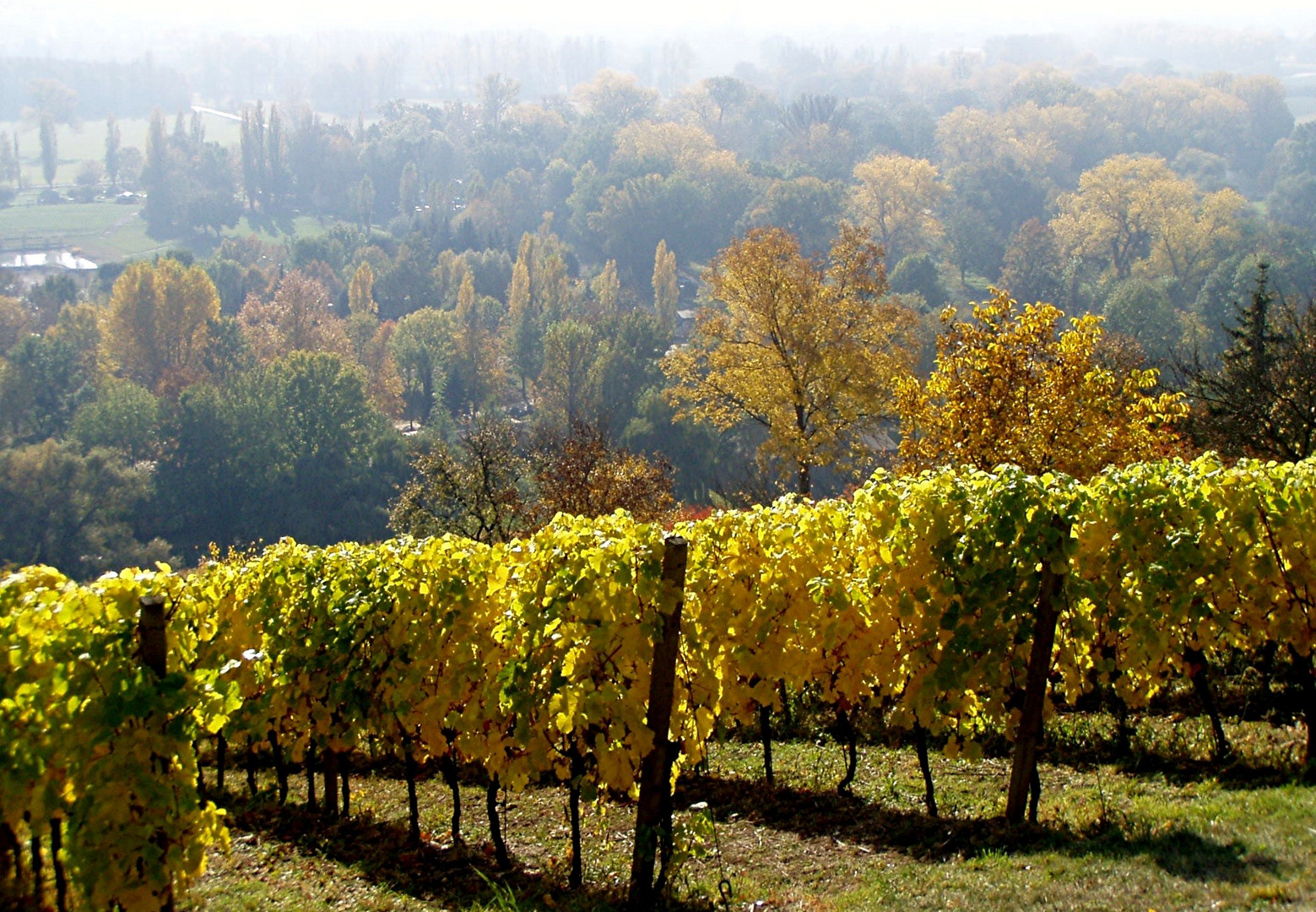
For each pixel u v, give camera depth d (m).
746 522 11.88
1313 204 146.50
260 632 12.44
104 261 177.12
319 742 11.77
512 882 9.53
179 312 90.62
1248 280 88.12
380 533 71.06
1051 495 9.55
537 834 11.27
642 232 149.38
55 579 8.23
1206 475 11.21
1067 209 139.62
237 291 131.62
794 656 10.98
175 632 7.77
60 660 7.18
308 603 12.03
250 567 13.85
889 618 10.73
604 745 8.71
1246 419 25.97
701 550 10.84
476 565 11.15
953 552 10.03
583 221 162.62
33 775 7.28
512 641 9.89
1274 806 8.62
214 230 197.88
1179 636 11.02
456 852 10.66
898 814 10.74
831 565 11.56
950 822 10.09
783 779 12.86
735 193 158.38
